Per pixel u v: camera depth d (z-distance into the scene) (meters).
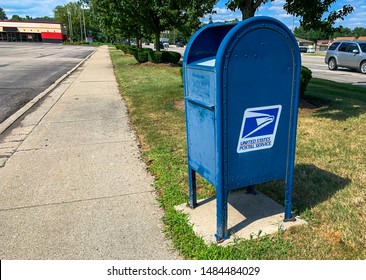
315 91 9.30
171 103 7.86
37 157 4.64
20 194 3.57
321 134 5.26
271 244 2.61
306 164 4.08
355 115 6.41
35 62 23.45
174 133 5.52
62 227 2.94
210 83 2.43
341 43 18.14
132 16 16.56
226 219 2.66
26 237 2.81
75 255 2.58
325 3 6.48
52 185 3.77
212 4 7.70
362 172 3.83
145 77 13.18
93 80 13.25
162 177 3.86
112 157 4.59
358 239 2.62
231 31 2.28
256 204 3.21
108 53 37.31
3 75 15.21
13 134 5.80
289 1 6.66
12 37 87.44
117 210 3.21
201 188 3.59
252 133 2.55
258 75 2.44
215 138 2.48
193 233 2.78
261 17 2.32
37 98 9.17
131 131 5.80
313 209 3.07
